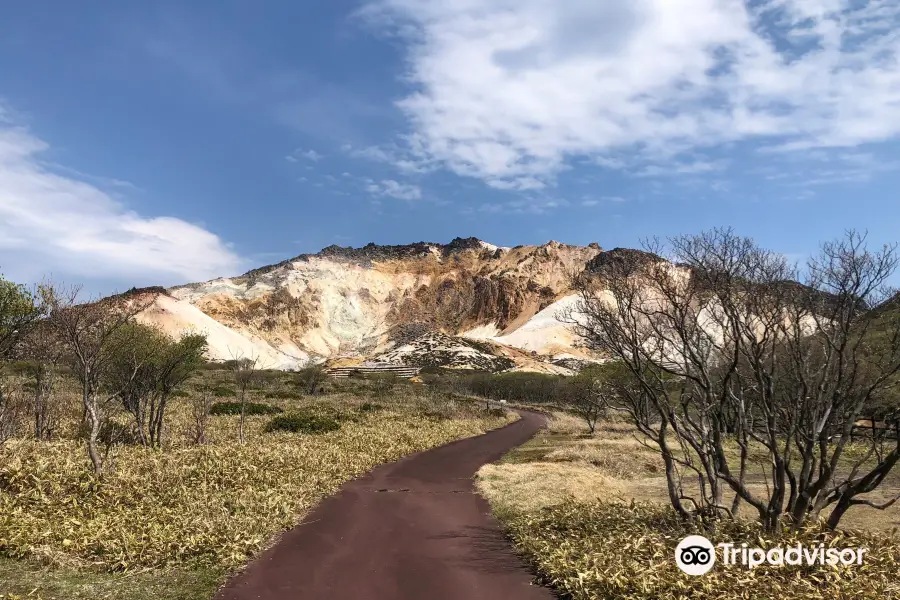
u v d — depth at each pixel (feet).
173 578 27.02
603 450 77.87
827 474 28.09
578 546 30.50
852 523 35.32
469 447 87.40
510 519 40.06
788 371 30.25
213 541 30.91
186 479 44.16
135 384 61.16
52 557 27.86
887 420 30.48
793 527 27.99
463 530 38.01
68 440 56.75
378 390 200.23
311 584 27.07
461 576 28.45
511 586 27.12
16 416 55.36
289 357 641.81
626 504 40.91
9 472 37.37
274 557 31.17
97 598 24.11
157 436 62.90
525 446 91.20
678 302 31.30
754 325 30.45
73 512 34.58
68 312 43.65
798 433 29.19
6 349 47.47
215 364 274.57
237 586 26.63
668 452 33.09
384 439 81.41
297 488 45.96
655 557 26.81
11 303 43.78
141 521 33.71
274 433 80.48
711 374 34.63
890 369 27.55
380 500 47.03
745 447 30.55
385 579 27.94
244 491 42.47
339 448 69.05
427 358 449.06
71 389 89.15
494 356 479.00
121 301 48.98
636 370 31.94
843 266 27.53
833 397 28.63
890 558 24.94
